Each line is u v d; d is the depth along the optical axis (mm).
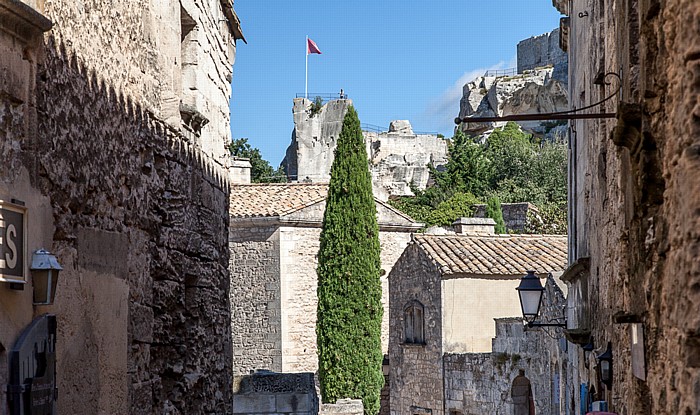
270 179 75125
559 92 86438
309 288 34750
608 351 9750
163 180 10633
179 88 11422
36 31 7082
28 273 6875
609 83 9781
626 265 7621
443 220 59844
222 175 13852
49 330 7066
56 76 7586
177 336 11117
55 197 7531
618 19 8242
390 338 32625
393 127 99125
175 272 10875
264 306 34406
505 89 88625
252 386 17375
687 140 4488
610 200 9516
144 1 10070
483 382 26078
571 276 14414
